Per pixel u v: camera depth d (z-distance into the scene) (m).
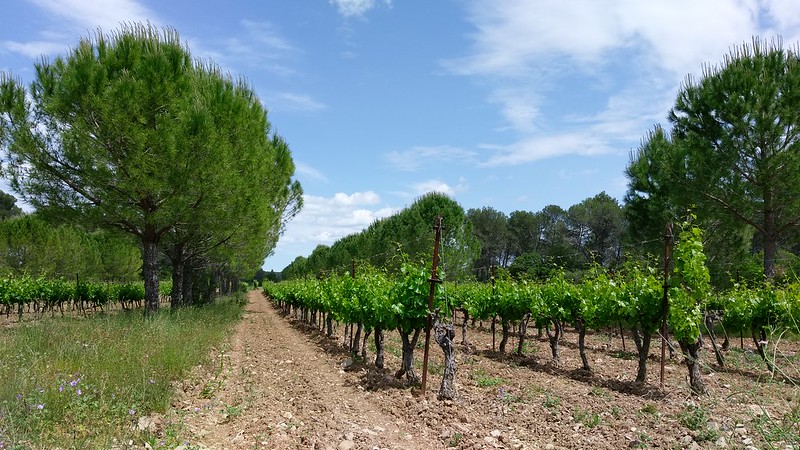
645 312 9.02
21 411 5.09
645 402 7.50
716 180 16.17
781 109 15.00
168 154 13.87
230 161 15.97
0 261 27.83
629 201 20.39
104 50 14.73
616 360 12.29
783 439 3.55
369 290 11.52
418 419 6.51
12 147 13.81
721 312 13.60
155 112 14.52
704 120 16.83
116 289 28.34
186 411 6.36
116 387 6.36
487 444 5.44
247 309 33.53
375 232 34.12
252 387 8.24
